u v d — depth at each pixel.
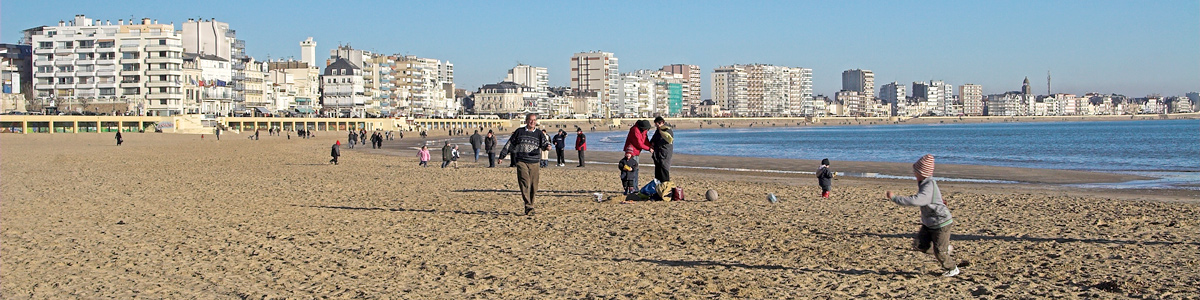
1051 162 44.91
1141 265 10.35
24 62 135.38
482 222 15.32
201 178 28.23
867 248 11.86
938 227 9.48
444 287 9.65
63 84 120.00
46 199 20.31
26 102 118.75
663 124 19.12
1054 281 9.50
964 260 10.68
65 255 11.92
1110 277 9.65
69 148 59.59
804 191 21.84
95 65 118.81
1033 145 81.19
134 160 41.81
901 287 9.29
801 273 10.12
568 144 86.38
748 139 112.25
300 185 24.86
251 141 83.19
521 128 16.47
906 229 13.72
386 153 55.78
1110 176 30.41
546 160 35.66
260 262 11.30
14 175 29.61
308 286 9.76
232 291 9.52
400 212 17.16
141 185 24.95
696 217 15.72
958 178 29.66
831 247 12.01
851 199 19.14
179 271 10.70
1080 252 11.33
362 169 33.91
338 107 171.12
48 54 120.81
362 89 176.12
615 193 21.17
